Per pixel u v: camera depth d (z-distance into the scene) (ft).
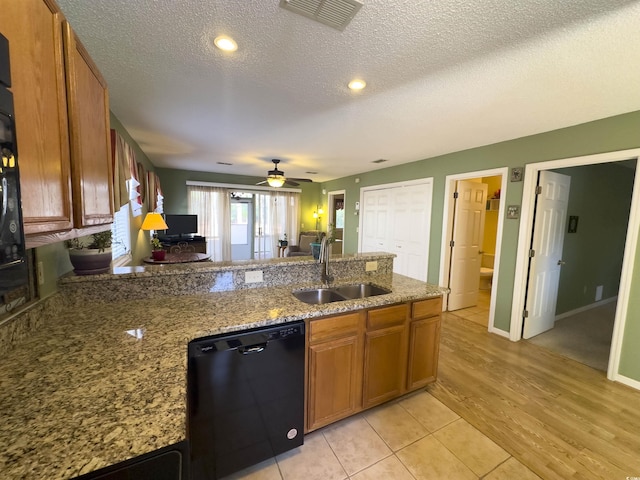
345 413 5.95
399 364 6.62
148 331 4.30
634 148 7.43
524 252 10.06
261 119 8.77
